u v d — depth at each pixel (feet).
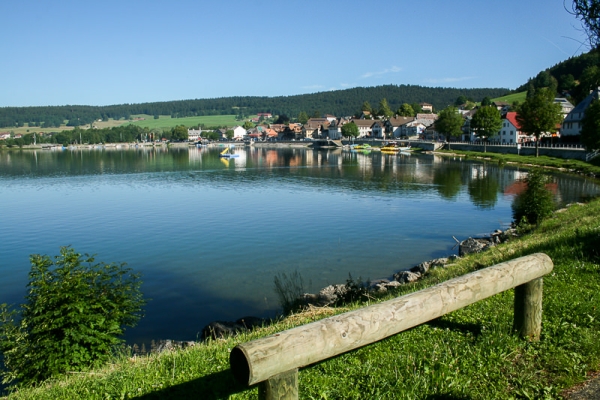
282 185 174.50
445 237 85.61
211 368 20.52
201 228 97.60
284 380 11.78
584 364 17.07
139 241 87.61
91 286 33.60
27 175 228.63
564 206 106.83
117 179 205.67
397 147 424.46
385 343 19.85
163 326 47.44
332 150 479.00
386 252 75.31
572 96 432.66
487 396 15.46
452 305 15.83
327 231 91.86
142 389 18.97
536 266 18.51
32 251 82.43
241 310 51.39
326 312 33.71
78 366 29.81
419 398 15.46
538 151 260.21
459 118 371.76
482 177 189.98
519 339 19.03
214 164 295.69
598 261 31.19
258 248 79.71
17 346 30.68
